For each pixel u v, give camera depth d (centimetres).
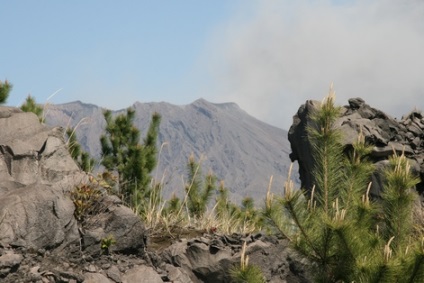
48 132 1297
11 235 1057
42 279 1015
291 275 1251
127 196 1630
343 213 908
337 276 945
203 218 1558
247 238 1293
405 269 870
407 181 973
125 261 1154
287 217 963
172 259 1235
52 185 1199
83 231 1145
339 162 1062
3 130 1266
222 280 1226
